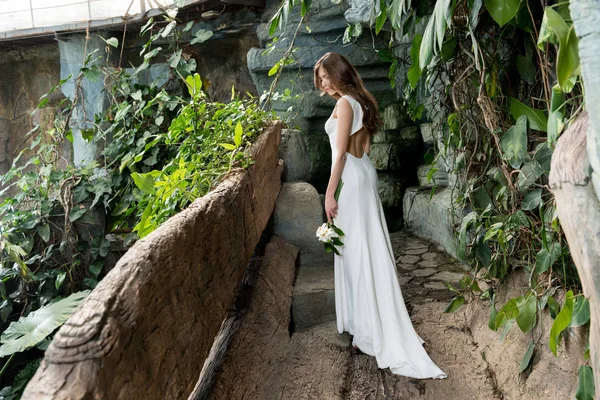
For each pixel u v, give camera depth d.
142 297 1.19
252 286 2.91
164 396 1.25
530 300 2.17
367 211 2.71
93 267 4.82
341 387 2.45
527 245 2.37
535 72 2.26
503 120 2.38
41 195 4.87
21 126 7.31
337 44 5.77
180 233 1.51
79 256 4.85
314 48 5.73
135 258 1.26
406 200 5.70
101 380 0.97
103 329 1.03
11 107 7.26
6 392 3.97
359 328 2.70
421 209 5.27
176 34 5.74
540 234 2.28
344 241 2.73
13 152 7.40
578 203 1.10
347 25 5.57
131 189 5.07
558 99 1.43
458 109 2.45
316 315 3.12
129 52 6.34
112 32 6.18
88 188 4.85
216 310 1.78
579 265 1.16
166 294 1.35
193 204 1.88
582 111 1.36
